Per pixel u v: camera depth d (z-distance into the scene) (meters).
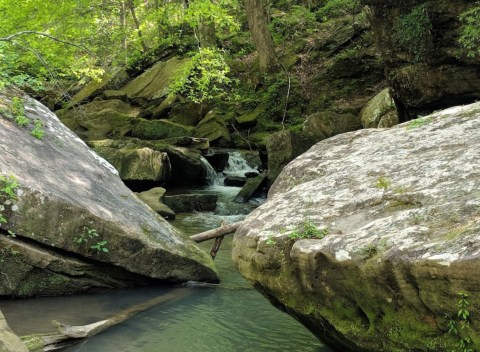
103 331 5.25
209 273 7.00
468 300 2.56
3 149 6.43
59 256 6.13
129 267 6.50
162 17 21.36
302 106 20.17
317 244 3.39
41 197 5.94
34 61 13.54
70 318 5.50
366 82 20.00
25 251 5.89
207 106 20.98
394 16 12.90
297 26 25.86
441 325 2.75
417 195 3.39
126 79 24.88
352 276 3.14
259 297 6.46
